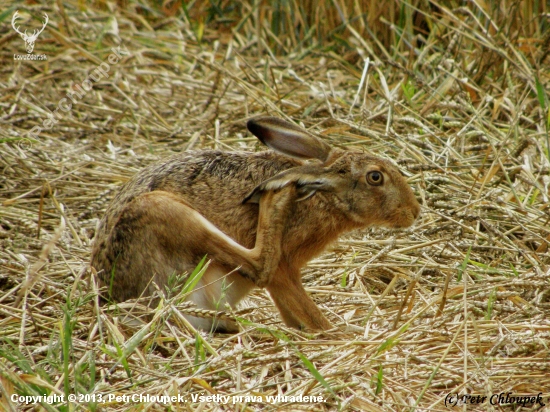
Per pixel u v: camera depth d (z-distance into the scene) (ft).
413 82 51.39
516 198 38.42
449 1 56.90
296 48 60.59
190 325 27.35
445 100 49.06
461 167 41.75
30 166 43.45
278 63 57.06
